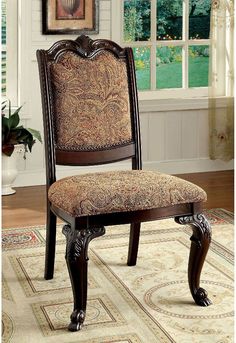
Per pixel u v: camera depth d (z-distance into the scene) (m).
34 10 5.35
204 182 5.63
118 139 3.28
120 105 3.28
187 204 2.86
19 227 4.30
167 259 3.60
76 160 3.19
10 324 2.75
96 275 3.35
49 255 3.25
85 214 2.65
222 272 3.38
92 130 3.21
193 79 6.01
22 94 5.44
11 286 3.21
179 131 5.95
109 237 4.05
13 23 5.42
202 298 2.94
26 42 5.37
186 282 3.24
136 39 5.75
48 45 5.44
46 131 3.12
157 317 2.80
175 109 5.88
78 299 2.69
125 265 3.51
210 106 5.89
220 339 2.57
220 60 5.82
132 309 2.90
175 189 2.82
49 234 3.21
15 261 3.59
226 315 2.82
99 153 3.23
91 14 5.48
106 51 3.29
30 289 3.17
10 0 5.39
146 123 5.82
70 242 2.67
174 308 2.91
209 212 4.66
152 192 2.78
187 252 3.72
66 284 3.24
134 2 5.70
